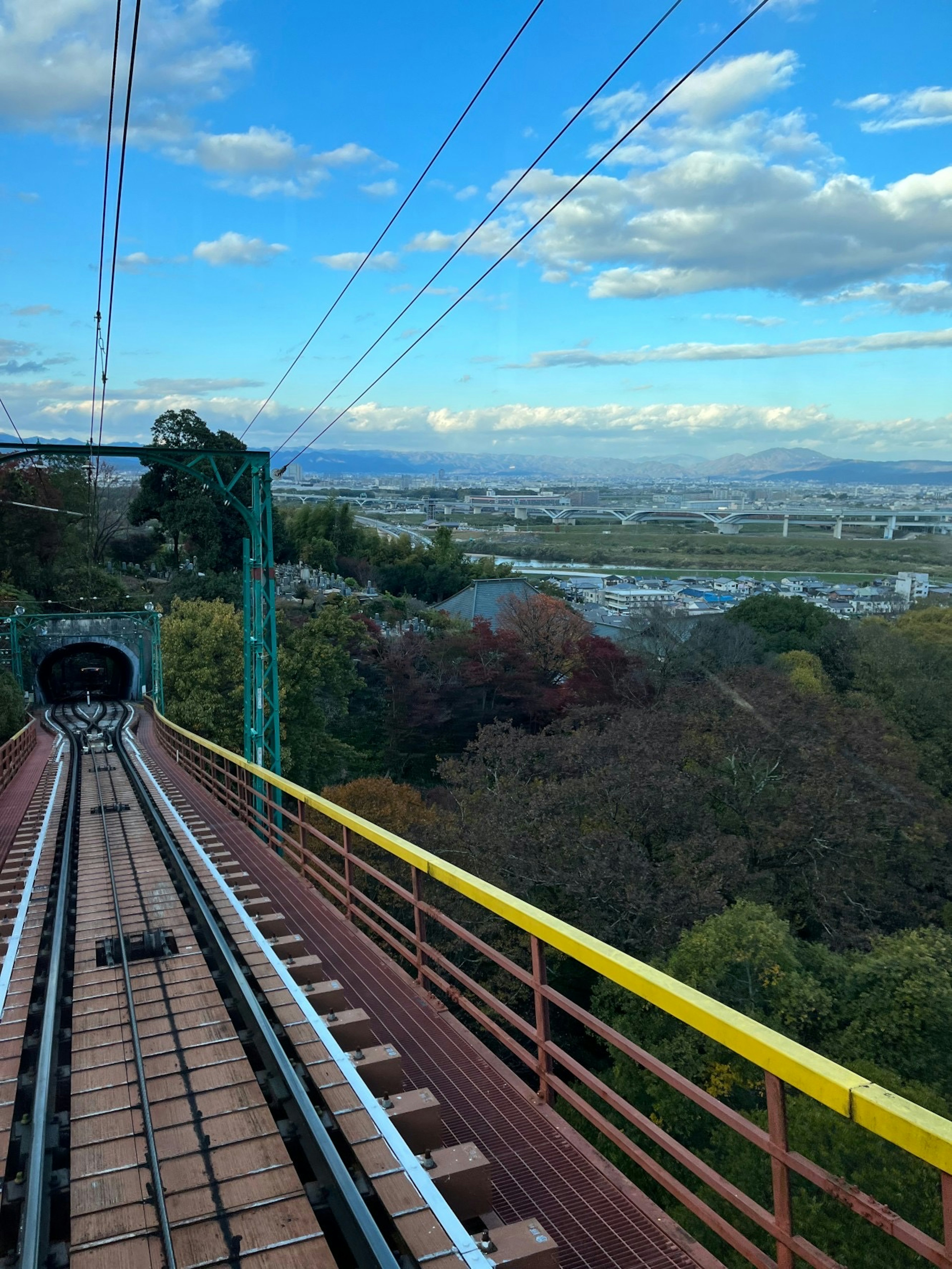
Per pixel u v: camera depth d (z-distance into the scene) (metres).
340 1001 5.46
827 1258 2.54
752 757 24.11
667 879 18.75
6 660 49.28
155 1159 3.69
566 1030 18.59
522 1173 3.84
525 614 50.94
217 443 72.12
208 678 41.69
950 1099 11.91
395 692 48.34
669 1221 3.41
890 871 23.23
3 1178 3.62
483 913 18.97
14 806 18.14
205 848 10.85
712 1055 12.38
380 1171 3.52
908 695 35.56
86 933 7.21
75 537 72.44
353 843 21.56
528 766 27.48
